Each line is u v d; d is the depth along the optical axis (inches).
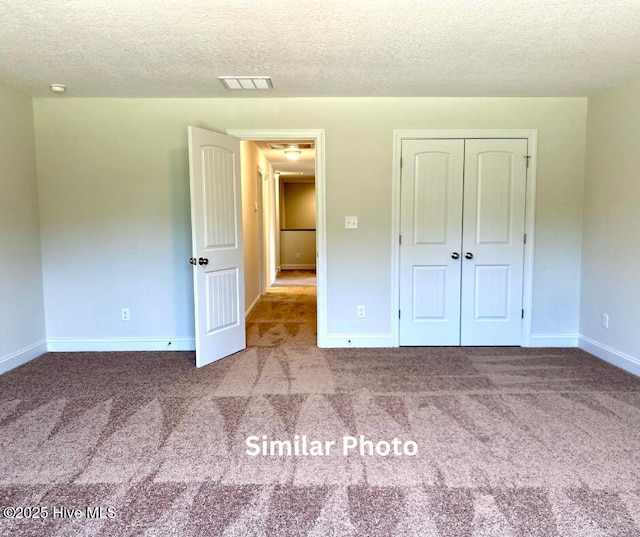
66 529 64.5
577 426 95.8
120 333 156.1
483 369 133.3
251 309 227.3
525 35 98.4
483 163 151.5
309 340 168.6
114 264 153.8
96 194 151.2
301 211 471.8
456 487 74.1
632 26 93.9
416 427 95.6
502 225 153.9
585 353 149.4
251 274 230.5
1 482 76.1
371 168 151.9
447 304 156.9
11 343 137.2
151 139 149.7
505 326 157.6
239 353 151.5
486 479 76.4
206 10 86.3
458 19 90.6
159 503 70.3
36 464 81.5
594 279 146.9
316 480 76.4
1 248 133.2
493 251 154.7
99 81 129.7
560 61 114.1
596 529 64.0
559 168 151.6
